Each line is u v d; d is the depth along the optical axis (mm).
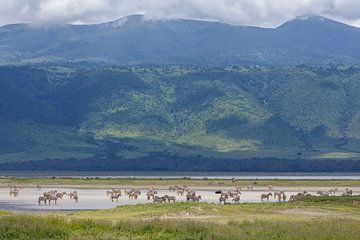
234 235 58875
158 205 95750
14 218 64750
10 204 137250
